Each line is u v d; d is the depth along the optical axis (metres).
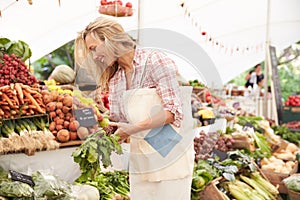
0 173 3.05
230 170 4.37
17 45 3.70
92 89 2.94
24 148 3.18
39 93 3.46
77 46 2.78
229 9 7.18
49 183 3.00
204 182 4.00
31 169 3.32
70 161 3.52
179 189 2.92
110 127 2.94
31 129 3.31
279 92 7.91
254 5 7.55
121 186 3.67
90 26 2.68
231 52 7.86
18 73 3.48
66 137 3.42
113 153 3.76
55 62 11.33
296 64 14.50
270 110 8.88
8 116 3.22
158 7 6.14
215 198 3.96
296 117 8.08
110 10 4.79
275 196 4.73
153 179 2.88
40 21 4.77
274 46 8.03
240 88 9.04
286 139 6.95
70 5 4.97
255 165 4.84
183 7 6.39
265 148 5.75
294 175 4.84
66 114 3.47
